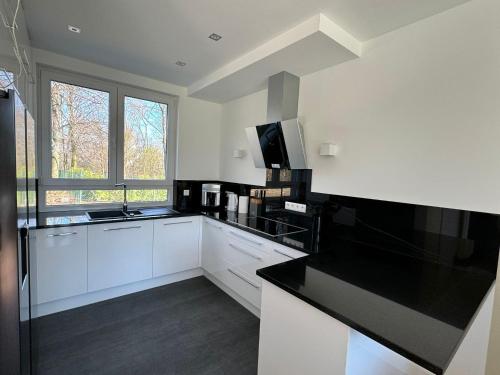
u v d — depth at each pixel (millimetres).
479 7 1383
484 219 1378
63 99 2594
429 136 1572
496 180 1339
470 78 1415
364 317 945
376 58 1828
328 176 2162
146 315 2285
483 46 1373
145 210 3031
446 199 1510
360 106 1927
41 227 2084
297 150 2242
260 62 2111
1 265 922
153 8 1664
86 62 2584
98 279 2393
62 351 1804
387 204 1775
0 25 1031
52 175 2578
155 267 2734
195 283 2955
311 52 1888
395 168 1733
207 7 1619
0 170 907
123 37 2064
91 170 2787
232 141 3393
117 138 2920
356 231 1953
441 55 1519
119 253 2496
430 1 1433
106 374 1627
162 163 3311
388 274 1381
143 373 1649
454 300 1114
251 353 1868
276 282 1233
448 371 1349
